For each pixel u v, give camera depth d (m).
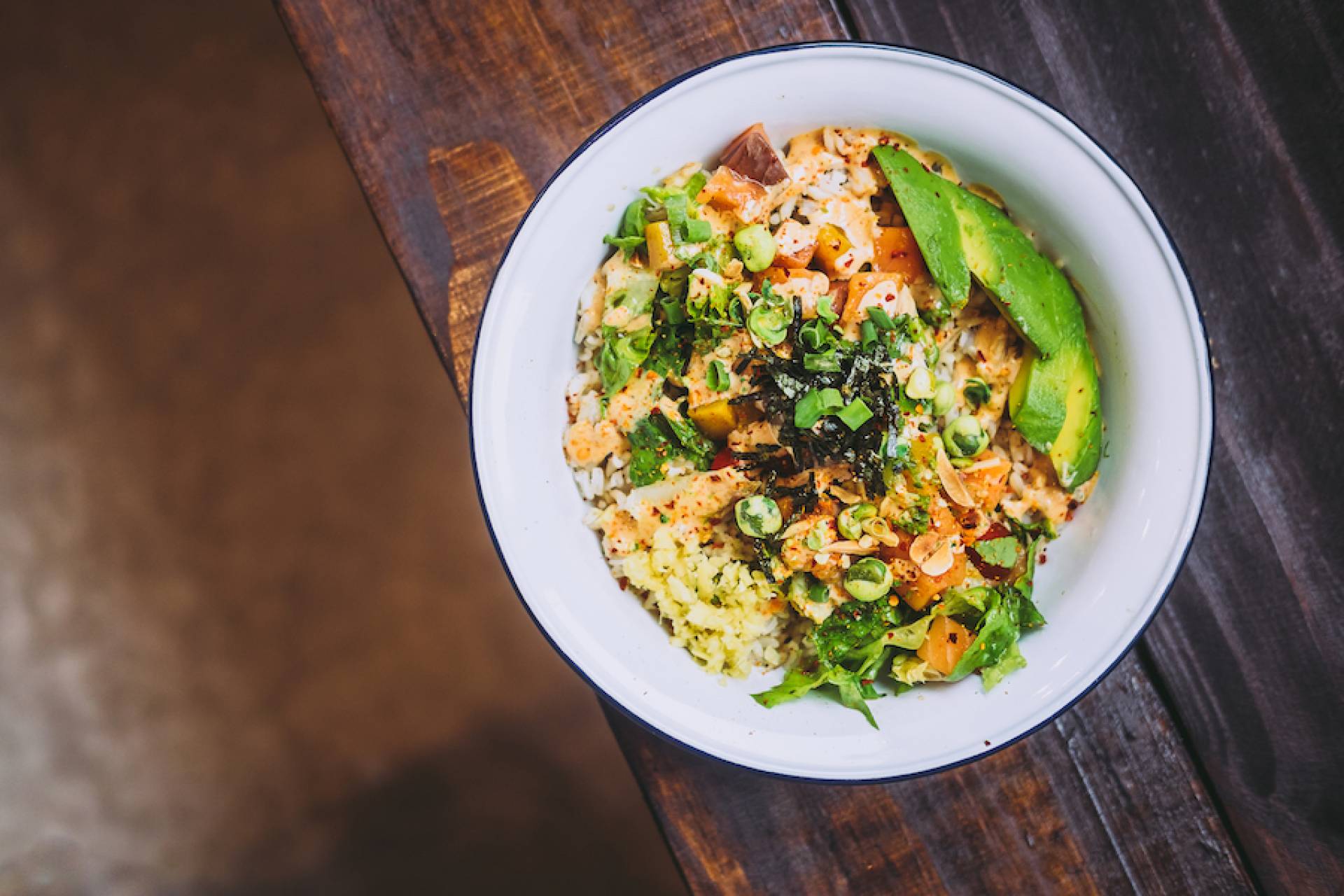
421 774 0.81
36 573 0.82
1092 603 0.50
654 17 0.54
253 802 0.81
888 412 0.48
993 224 0.49
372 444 0.80
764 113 0.49
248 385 0.80
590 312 0.50
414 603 0.80
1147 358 0.49
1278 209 0.55
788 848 0.56
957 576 0.49
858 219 0.49
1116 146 0.55
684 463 0.50
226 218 0.80
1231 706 0.56
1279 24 0.54
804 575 0.49
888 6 0.54
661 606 0.50
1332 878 0.55
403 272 0.54
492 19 0.54
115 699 0.82
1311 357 0.55
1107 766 0.56
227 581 0.81
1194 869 0.56
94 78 0.79
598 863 0.80
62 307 0.81
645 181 0.49
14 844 0.83
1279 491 0.55
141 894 0.82
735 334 0.48
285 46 0.79
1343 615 0.55
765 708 0.50
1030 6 0.54
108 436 0.81
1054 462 0.50
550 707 0.80
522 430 0.49
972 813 0.56
